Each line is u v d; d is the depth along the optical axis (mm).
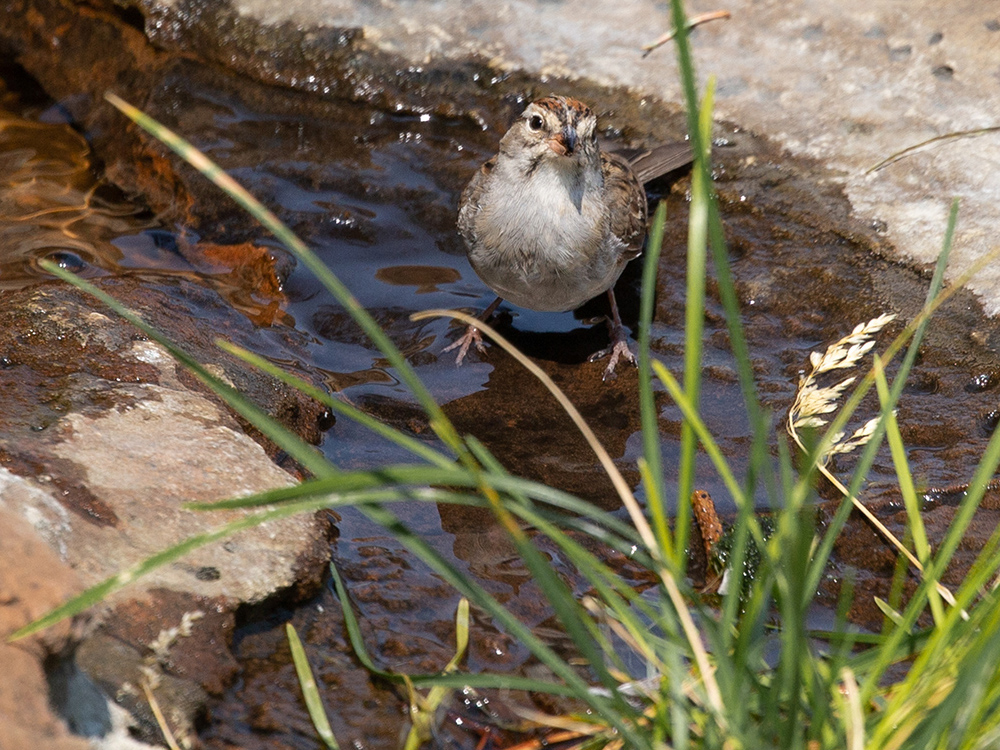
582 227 9305
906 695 5109
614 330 9891
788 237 10641
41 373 7824
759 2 13055
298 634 6477
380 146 12047
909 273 10125
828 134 11625
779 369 9367
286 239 4934
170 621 5984
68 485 6594
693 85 4875
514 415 9031
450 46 12781
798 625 4773
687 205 11352
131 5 12984
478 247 9547
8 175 11539
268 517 4785
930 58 12289
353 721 5996
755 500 7945
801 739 5043
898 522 7750
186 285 9875
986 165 11086
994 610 4984
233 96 12477
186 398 7867
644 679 6141
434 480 4855
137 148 11805
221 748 5645
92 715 5133
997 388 9000
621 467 8461
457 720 6160
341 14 13016
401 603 6926
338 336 9711
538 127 9031
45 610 4664
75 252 10344
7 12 13383
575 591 7176
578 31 13016
